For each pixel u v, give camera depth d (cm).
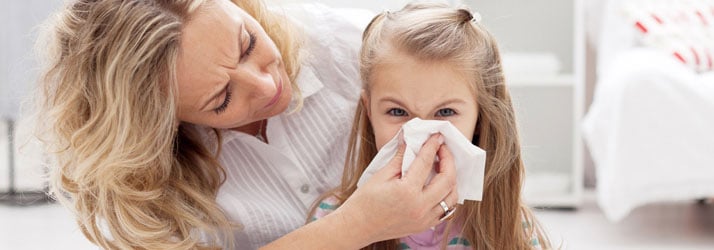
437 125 114
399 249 136
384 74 119
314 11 148
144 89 116
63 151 123
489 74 124
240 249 140
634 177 264
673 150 262
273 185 139
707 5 302
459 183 118
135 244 124
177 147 130
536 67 322
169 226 125
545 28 329
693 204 329
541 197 325
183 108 119
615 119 267
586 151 368
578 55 319
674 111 262
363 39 131
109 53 115
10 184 351
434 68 116
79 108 121
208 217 129
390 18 126
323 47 144
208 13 116
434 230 134
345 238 118
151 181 123
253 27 120
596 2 339
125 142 117
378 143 124
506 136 127
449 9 126
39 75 125
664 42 291
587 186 371
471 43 121
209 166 133
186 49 114
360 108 133
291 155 137
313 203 139
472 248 134
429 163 114
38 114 125
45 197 348
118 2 116
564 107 330
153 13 115
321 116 141
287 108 138
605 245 263
